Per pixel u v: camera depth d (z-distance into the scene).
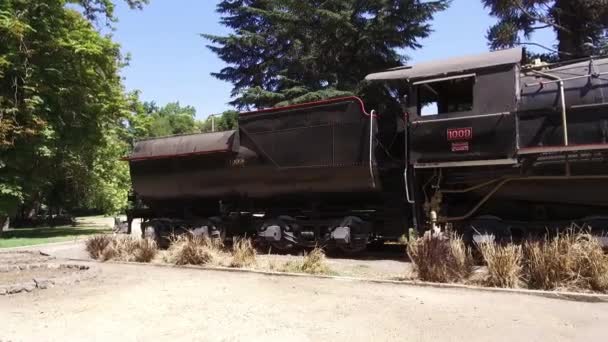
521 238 10.07
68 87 20.50
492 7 22.30
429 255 8.34
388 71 11.21
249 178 13.09
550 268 7.41
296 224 12.56
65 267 10.51
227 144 13.25
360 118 11.39
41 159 20.61
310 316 6.25
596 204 9.70
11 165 19.27
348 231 11.58
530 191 10.10
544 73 9.90
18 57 19.00
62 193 27.55
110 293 7.81
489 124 9.81
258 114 12.91
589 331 5.46
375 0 24.92
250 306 6.80
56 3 19.80
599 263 7.20
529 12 21.89
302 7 25.81
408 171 10.98
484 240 9.36
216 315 6.38
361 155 11.27
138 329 5.85
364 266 10.21
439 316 6.13
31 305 7.15
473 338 5.30
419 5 24.94
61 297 7.60
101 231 23.44
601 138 9.01
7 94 19.12
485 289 7.42
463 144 10.03
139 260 11.40
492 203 10.79
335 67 26.50
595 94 9.12
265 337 5.45
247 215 14.16
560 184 9.79
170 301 7.17
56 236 20.27
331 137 11.73
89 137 21.70
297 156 12.19
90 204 26.36
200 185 14.10
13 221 31.75
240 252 10.55
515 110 9.63
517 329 5.57
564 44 21.45
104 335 5.65
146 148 15.34
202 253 10.67
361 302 6.91
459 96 11.02
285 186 12.58
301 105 12.23
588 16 20.72
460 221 10.86
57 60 20.25
